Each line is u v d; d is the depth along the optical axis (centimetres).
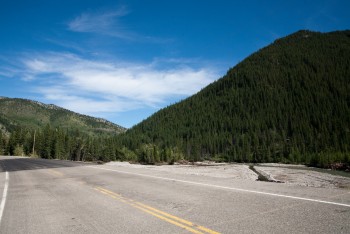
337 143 12888
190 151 14462
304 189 954
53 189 1255
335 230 518
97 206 852
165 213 718
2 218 768
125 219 684
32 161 4159
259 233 525
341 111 19050
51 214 782
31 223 700
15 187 1387
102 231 602
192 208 753
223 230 554
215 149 15188
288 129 18138
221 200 830
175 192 1017
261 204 746
